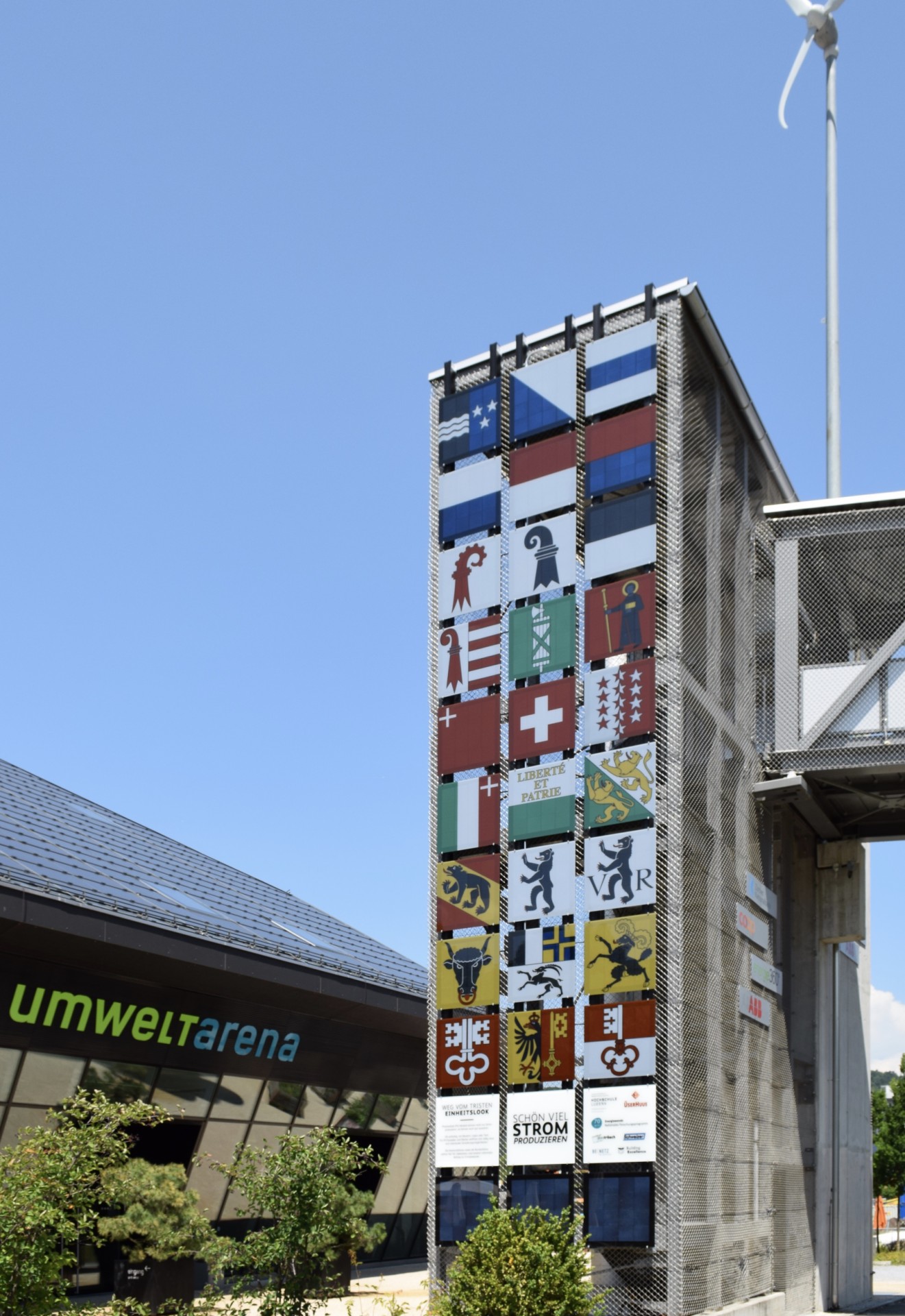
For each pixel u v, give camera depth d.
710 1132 25.55
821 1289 33.22
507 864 27.36
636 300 28.47
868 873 44.09
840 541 32.09
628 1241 23.80
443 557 29.89
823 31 43.09
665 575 26.73
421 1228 48.34
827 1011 35.75
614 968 25.34
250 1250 21.27
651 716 26.17
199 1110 36.25
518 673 28.11
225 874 49.81
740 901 28.95
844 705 30.52
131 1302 19.64
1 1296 16.03
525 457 29.23
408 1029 42.34
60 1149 17.02
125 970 31.64
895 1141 83.88
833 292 41.12
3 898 27.91
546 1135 25.25
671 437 27.28
